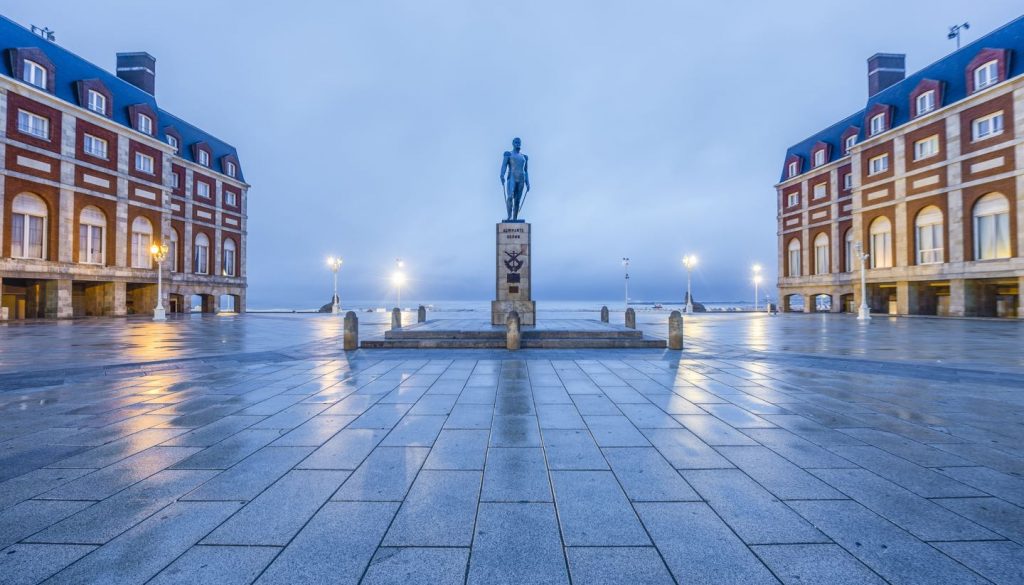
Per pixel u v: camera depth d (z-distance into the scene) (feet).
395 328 55.11
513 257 59.06
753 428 18.89
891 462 15.03
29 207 94.68
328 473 14.07
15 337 59.16
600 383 28.66
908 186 110.63
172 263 132.77
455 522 11.03
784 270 159.43
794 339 57.88
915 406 22.71
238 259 157.48
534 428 18.88
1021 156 89.04
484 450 16.17
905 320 96.63
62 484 13.20
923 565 9.30
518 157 59.52
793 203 156.15
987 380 29.53
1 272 88.99
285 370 33.83
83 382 29.25
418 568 9.21
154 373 32.65
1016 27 94.53
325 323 96.27
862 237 123.44
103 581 8.75
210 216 145.79
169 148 123.75
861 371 33.22
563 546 10.02
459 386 27.71
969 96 97.30
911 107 110.83
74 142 101.50
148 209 118.93
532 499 12.28
